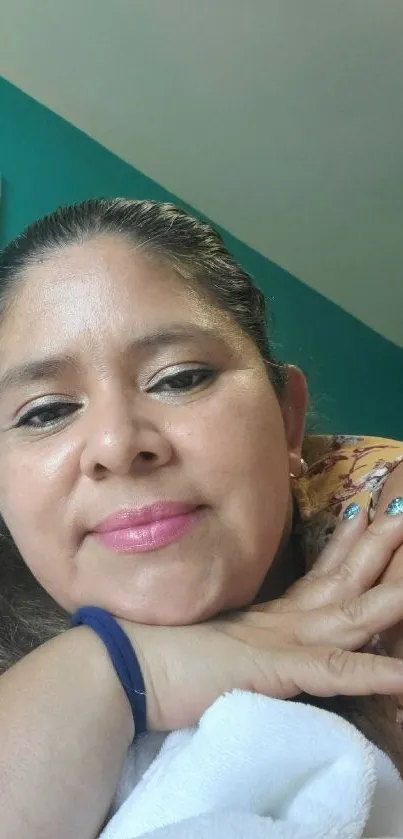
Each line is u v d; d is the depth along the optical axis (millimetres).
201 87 1349
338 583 557
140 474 501
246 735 414
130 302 536
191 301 569
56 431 535
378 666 465
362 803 392
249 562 521
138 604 499
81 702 447
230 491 511
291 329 1958
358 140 1513
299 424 711
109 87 1340
